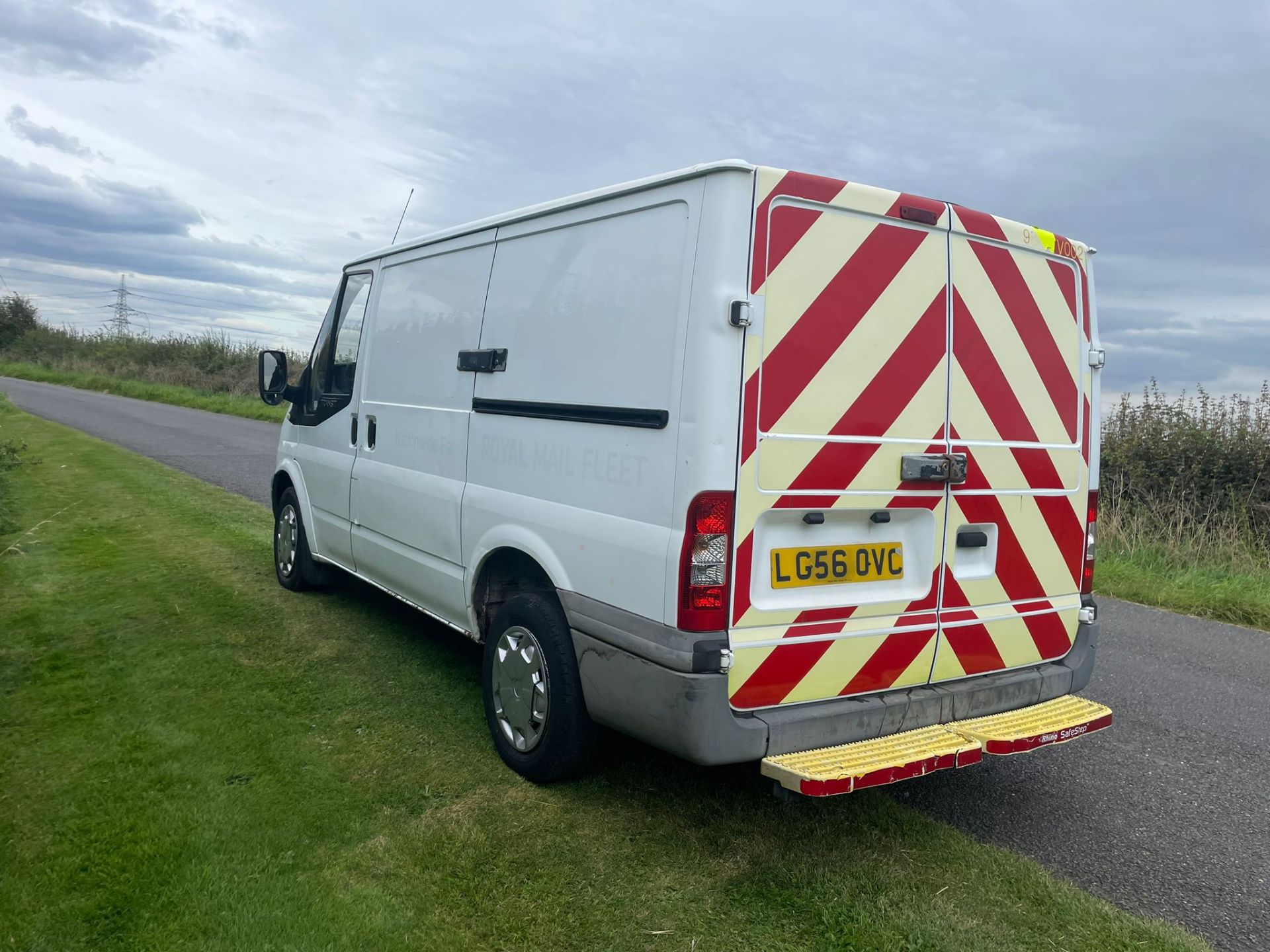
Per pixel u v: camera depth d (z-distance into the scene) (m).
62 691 4.26
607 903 2.78
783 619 2.96
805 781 2.74
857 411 3.07
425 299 4.59
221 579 6.42
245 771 3.52
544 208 3.65
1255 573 8.38
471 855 3.00
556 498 3.46
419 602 4.66
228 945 2.48
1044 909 2.86
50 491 9.67
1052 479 3.66
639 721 3.03
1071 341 3.71
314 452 5.84
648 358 3.04
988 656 3.51
